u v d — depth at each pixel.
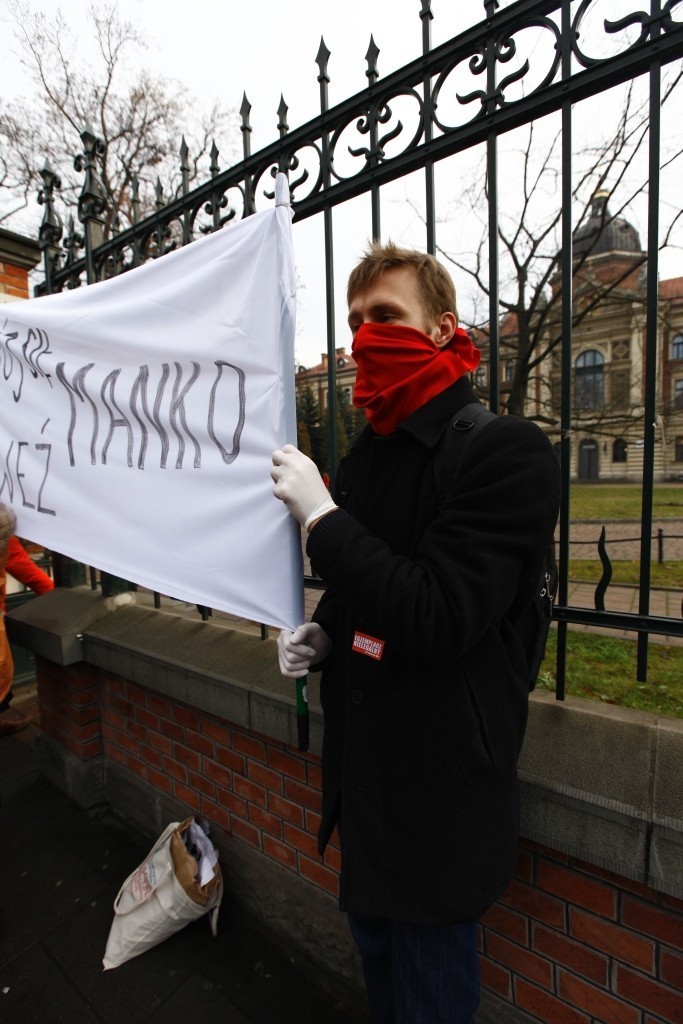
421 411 1.01
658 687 3.06
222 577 1.39
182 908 1.77
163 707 2.27
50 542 1.80
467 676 0.96
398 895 1.01
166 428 1.47
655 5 1.07
